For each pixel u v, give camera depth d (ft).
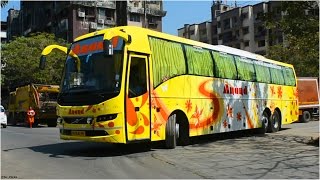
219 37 285.64
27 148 48.26
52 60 148.36
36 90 108.47
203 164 34.76
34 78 150.20
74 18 221.05
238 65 57.98
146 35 41.34
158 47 42.68
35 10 273.75
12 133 75.87
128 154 40.73
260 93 63.41
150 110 40.63
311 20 52.39
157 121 41.52
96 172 31.09
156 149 44.34
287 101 73.05
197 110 47.75
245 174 30.53
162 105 42.27
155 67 41.81
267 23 56.75
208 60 50.96
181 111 45.21
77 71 40.22
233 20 271.90
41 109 107.14
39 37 164.55
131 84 38.75
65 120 39.52
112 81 37.68
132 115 38.45
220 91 52.75
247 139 56.85
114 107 37.01
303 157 39.11
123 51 38.32
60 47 43.27
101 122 37.01
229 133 64.34
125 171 31.48
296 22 52.95
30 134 72.84
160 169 32.35
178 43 45.93
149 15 239.50
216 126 51.29
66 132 39.47
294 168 33.19
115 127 36.91
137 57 39.75
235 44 269.64
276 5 57.47
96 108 37.24
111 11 231.30
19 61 152.25
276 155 40.32
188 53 47.29
